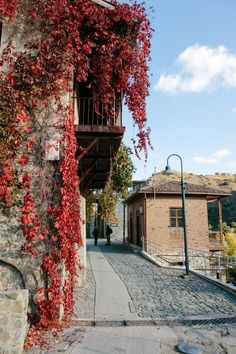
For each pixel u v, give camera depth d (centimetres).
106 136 811
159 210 2189
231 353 506
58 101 741
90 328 625
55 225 677
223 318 685
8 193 693
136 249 2189
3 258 674
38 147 720
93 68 827
